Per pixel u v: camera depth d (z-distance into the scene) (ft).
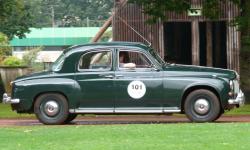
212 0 138.41
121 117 110.93
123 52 90.84
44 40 401.70
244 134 69.10
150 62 89.97
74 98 90.84
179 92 88.69
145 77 89.45
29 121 104.58
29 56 280.72
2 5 163.53
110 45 91.45
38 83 91.45
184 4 139.03
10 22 241.76
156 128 77.05
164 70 89.56
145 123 94.27
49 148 60.49
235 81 89.71
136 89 89.35
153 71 89.45
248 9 132.46
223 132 71.15
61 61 92.32
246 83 140.97
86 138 68.33
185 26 181.98
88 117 111.34
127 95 89.61
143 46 91.20
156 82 89.10
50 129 79.92
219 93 88.17
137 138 67.05
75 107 90.99
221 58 182.39
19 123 99.66
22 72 222.07
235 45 175.01
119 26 179.42
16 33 249.75
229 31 174.81
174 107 88.99
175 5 136.46
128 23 178.60
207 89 88.94
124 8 178.60
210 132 71.36
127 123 95.66
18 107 92.12
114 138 67.56
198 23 176.55
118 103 89.97
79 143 63.82
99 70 90.84
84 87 90.58
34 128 82.53
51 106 91.25
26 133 75.15
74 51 91.97
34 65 268.62
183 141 63.62
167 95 88.94
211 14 141.18
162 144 61.46
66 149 59.47
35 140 67.67
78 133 73.36
